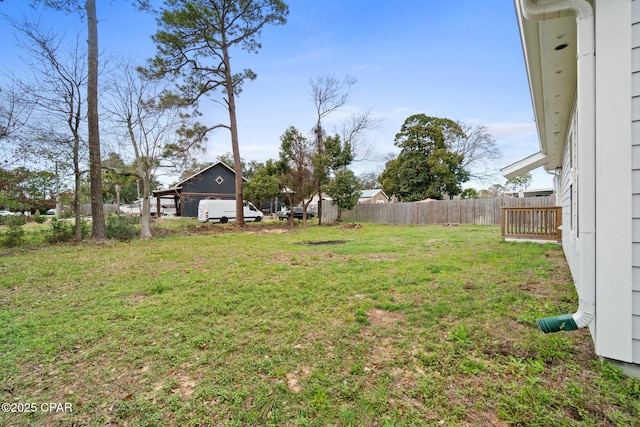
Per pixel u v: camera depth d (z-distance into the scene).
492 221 15.37
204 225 15.85
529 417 1.59
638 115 1.87
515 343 2.39
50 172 8.76
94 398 1.88
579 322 2.10
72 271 5.46
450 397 1.79
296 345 2.53
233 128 15.62
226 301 3.69
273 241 10.08
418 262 5.80
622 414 1.59
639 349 1.90
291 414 1.69
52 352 2.45
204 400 1.84
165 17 12.38
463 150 26.34
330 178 18.09
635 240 1.90
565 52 2.96
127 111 10.42
